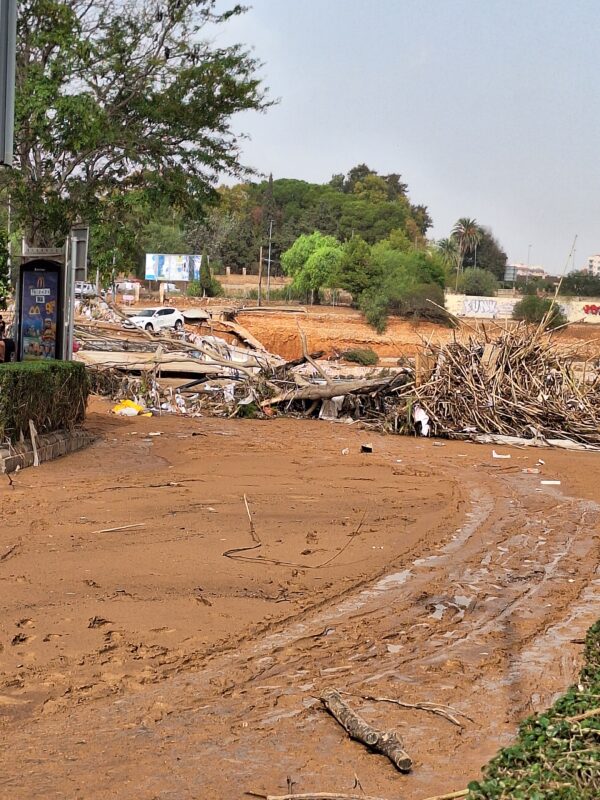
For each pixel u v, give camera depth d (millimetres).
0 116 14867
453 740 5457
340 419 26047
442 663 6844
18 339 20281
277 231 124188
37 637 7113
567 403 23484
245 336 51469
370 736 5305
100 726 5578
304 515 12305
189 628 7477
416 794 4758
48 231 25797
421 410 23688
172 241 103500
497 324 26625
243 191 136500
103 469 15312
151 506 12344
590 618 8141
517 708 5980
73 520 11266
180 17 25312
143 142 25938
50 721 5645
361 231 123062
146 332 31531
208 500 12961
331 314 74062
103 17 25297
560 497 14938
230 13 26062
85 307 51844
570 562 10320
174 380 31672
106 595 8289
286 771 5008
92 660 6680
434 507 13414
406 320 75500
